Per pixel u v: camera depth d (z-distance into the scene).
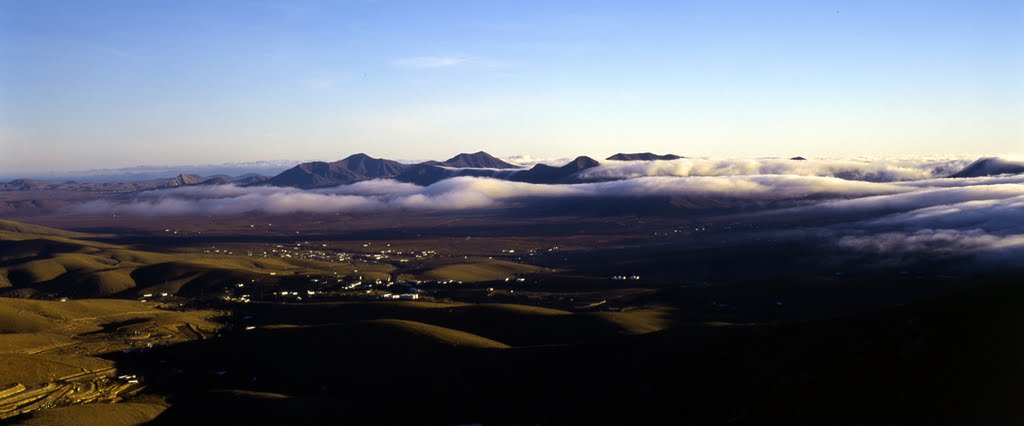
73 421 172.75
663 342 194.62
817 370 142.25
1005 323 125.19
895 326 143.00
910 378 121.94
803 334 162.50
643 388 169.88
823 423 121.50
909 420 111.56
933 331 132.75
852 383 130.25
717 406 148.12
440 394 199.25
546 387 192.12
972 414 108.00
